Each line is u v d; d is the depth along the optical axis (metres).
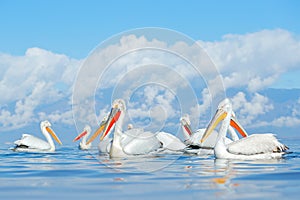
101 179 7.98
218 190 6.51
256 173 8.66
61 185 7.23
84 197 6.05
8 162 12.31
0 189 6.84
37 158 13.95
